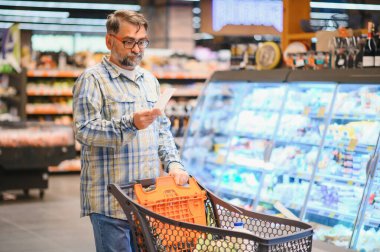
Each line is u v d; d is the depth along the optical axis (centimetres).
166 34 1738
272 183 606
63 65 1213
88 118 332
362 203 509
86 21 1750
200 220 336
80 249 623
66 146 924
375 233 500
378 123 526
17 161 897
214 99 710
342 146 548
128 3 1636
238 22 725
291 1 688
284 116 615
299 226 301
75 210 826
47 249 623
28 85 1195
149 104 355
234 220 331
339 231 532
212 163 694
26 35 1562
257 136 643
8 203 883
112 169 340
